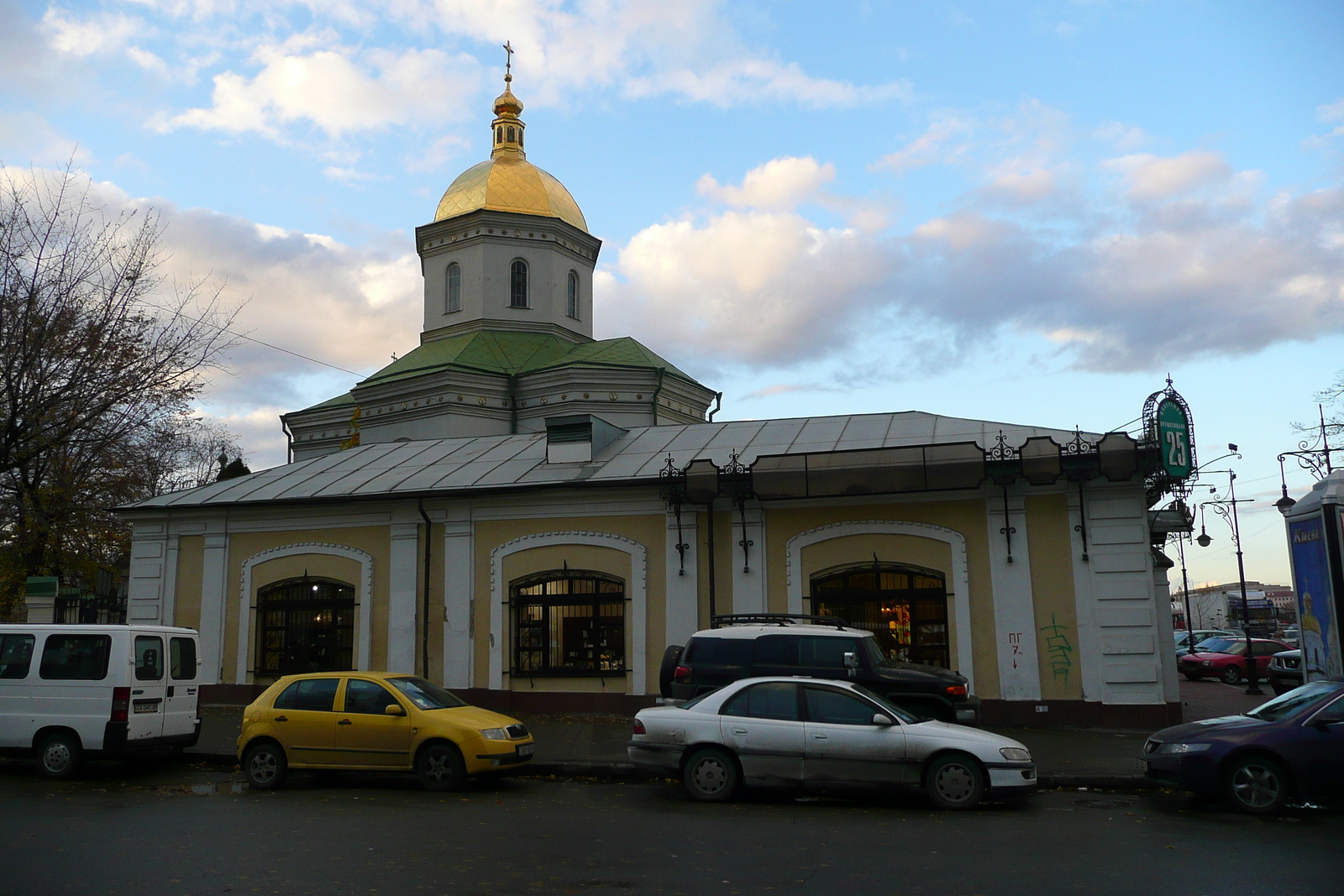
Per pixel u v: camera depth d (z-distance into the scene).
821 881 7.28
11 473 25.20
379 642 20.53
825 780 10.73
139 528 22.44
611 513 19.55
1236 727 10.60
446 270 38.31
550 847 8.48
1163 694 16.58
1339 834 9.18
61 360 20.61
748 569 18.55
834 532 18.33
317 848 8.43
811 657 13.34
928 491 17.94
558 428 21.64
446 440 25.44
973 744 10.52
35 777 13.11
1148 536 16.89
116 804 10.88
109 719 12.87
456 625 20.00
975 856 8.16
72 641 13.20
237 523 21.91
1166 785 11.43
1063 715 16.75
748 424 23.09
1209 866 7.80
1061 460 16.80
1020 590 17.28
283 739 12.15
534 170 39.72
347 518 21.16
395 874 7.50
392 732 11.95
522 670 19.56
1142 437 16.66
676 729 11.16
